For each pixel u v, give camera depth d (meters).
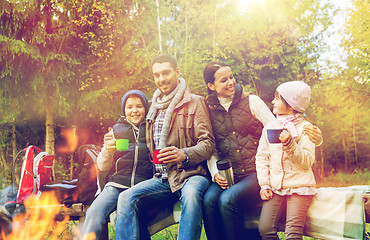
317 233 2.73
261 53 15.33
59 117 13.09
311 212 2.74
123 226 2.86
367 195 2.66
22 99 11.87
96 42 11.99
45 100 11.83
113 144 3.18
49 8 11.70
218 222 2.91
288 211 2.64
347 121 17.94
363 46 12.98
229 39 15.62
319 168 18.47
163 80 3.27
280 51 14.97
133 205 2.93
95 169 3.80
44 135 14.34
